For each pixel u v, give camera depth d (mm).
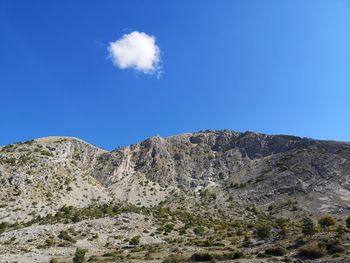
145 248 86250
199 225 135625
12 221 157625
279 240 74375
